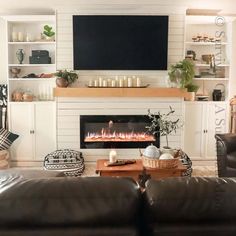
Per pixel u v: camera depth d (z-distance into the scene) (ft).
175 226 3.70
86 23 15.49
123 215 3.60
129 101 15.90
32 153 16.26
